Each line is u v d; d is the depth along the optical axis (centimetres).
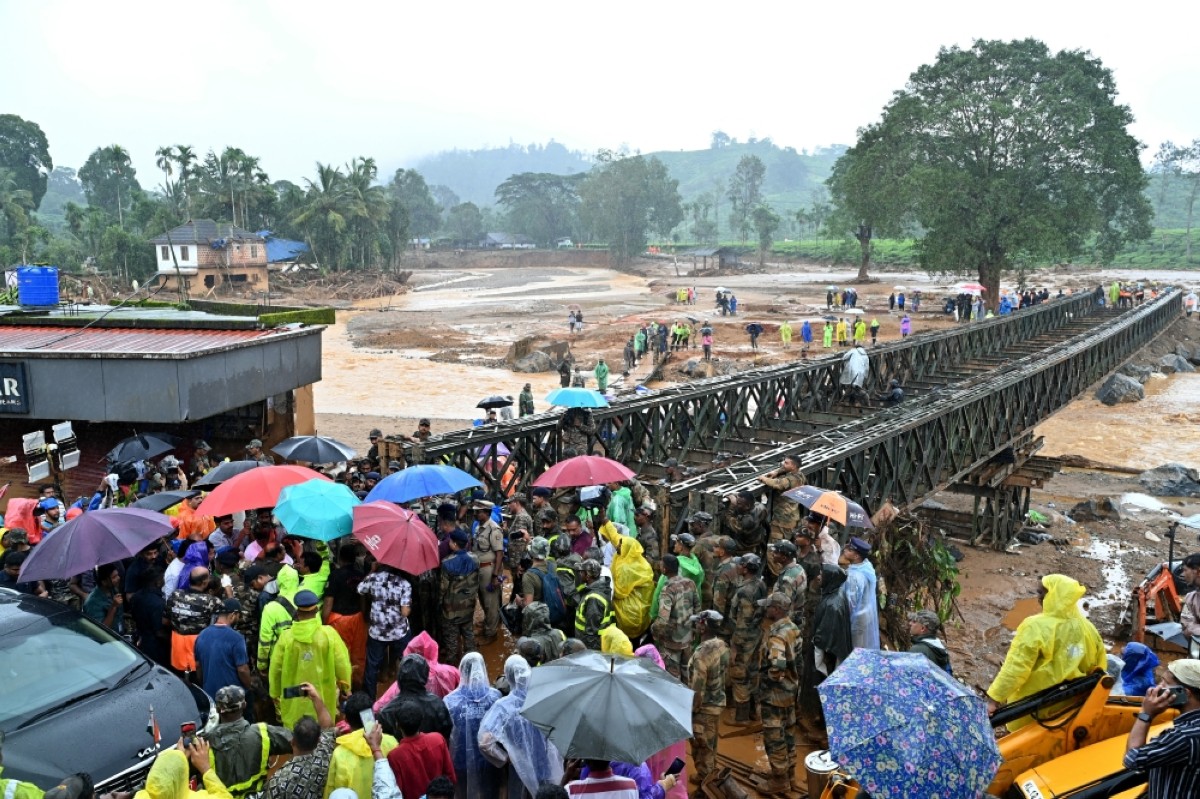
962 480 1972
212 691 702
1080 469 2730
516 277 12019
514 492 1359
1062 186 5047
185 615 762
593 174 14538
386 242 10475
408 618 890
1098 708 586
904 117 5362
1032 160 5053
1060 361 2353
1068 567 1808
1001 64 5247
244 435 1845
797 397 2048
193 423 1848
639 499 1088
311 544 1010
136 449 1284
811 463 1170
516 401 3403
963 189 5088
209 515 896
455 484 961
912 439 1523
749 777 751
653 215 14025
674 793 597
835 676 500
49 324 1892
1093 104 5134
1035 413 2244
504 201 16988
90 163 12750
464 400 3469
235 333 1831
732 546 843
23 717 611
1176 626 1205
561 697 511
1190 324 5362
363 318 6531
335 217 9231
